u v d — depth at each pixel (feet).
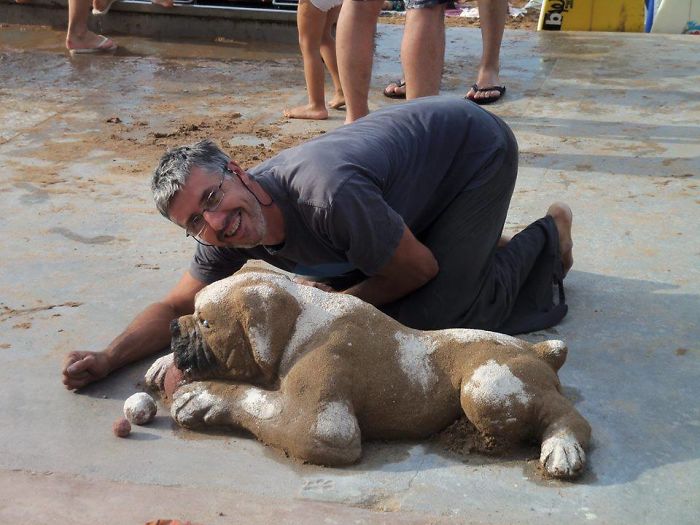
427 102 11.62
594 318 12.37
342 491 8.91
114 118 21.42
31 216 15.94
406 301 11.27
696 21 30.83
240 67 26.61
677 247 14.48
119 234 15.25
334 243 10.24
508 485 8.96
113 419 10.28
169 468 9.34
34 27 31.53
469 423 9.57
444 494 8.84
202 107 22.50
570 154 18.72
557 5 30.91
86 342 11.92
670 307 12.62
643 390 10.65
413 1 16.51
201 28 30.50
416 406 9.55
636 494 8.81
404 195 10.87
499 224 11.53
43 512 8.71
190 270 11.59
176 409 9.96
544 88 23.62
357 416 9.54
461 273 11.13
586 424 9.34
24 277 13.71
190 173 9.68
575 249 14.49
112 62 27.02
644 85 23.70
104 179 17.67
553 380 9.58
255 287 9.78
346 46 16.28
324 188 9.91
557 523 8.42
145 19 30.83
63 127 20.88
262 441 9.69
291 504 8.74
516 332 11.91
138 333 11.32
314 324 9.71
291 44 29.78
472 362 9.53
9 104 22.57
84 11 27.86
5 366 11.35
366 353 9.57
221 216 9.73
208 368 9.99
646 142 19.38
